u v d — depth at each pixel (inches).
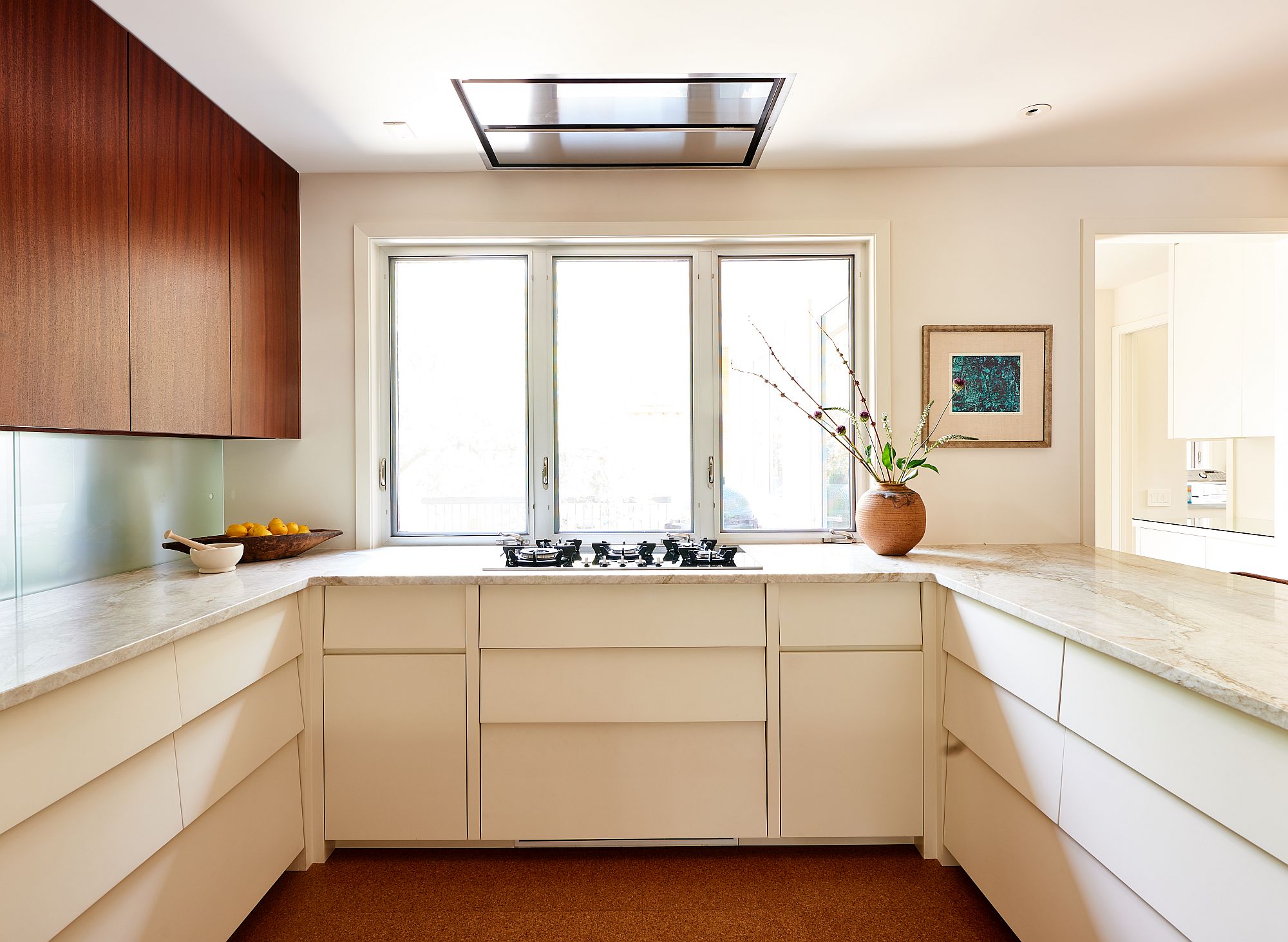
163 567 85.3
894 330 102.2
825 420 105.9
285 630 73.0
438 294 106.2
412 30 66.9
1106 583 70.1
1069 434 102.3
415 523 106.1
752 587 77.9
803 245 105.3
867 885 74.3
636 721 77.7
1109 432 188.1
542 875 76.6
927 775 78.4
